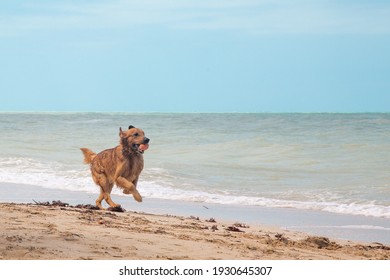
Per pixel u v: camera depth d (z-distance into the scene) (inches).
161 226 439.8
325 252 385.7
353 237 467.8
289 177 827.4
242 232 456.1
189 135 1386.6
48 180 793.6
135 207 609.0
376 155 998.4
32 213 438.0
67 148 1170.0
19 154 1078.4
